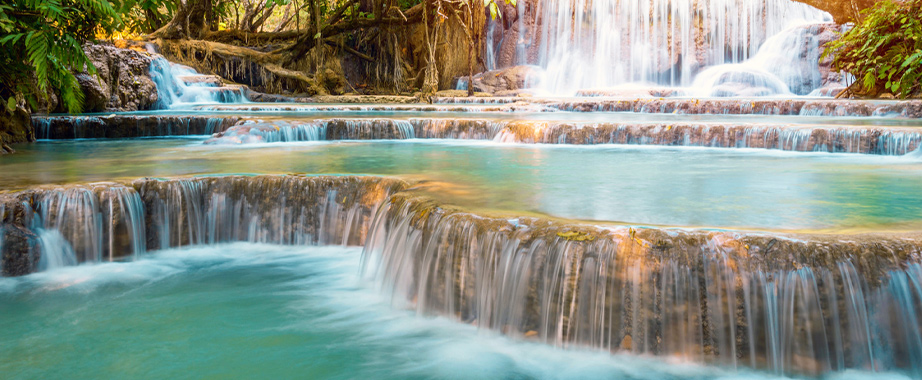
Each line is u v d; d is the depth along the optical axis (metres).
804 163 6.89
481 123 10.27
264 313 4.24
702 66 23.03
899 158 7.39
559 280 3.40
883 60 14.34
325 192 5.62
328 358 3.62
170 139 10.22
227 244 5.72
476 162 7.02
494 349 3.58
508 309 3.59
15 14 6.93
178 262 5.26
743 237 3.16
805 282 3.01
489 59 25.69
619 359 3.28
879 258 3.01
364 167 6.53
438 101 20.27
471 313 3.81
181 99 17.53
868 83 14.43
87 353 3.68
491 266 3.68
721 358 3.13
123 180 5.36
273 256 5.43
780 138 8.49
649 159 7.35
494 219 3.76
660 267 3.19
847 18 15.85
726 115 13.10
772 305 3.06
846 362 3.01
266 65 22.61
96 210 5.08
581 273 3.34
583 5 24.19
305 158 7.40
